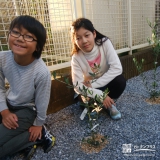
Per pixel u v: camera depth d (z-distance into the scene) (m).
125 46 2.78
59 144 1.44
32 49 1.21
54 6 2.04
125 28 2.71
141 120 1.68
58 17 2.01
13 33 1.17
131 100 2.09
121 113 1.83
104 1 2.38
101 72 1.81
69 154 1.33
